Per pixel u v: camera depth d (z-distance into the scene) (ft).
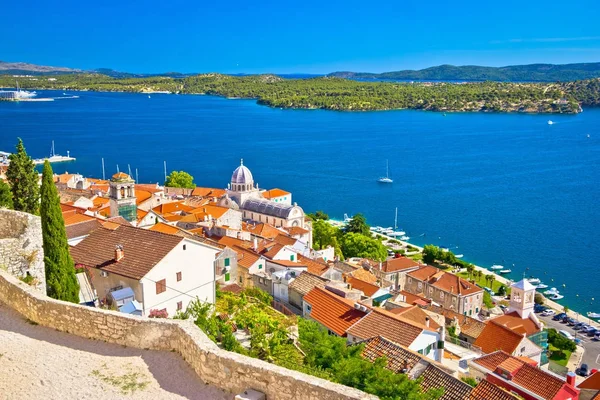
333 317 211.61
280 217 484.33
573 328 375.66
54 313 88.22
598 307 423.23
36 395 69.82
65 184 547.90
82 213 288.51
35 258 114.32
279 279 262.06
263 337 133.08
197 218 403.75
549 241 576.61
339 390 62.13
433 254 498.28
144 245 183.93
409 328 188.85
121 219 306.14
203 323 130.82
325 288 244.22
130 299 167.84
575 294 445.78
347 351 139.85
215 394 69.92
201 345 73.56
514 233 604.08
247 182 520.83
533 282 463.42
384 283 331.77
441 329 196.85
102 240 192.54
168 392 70.74
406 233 606.96
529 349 257.34
